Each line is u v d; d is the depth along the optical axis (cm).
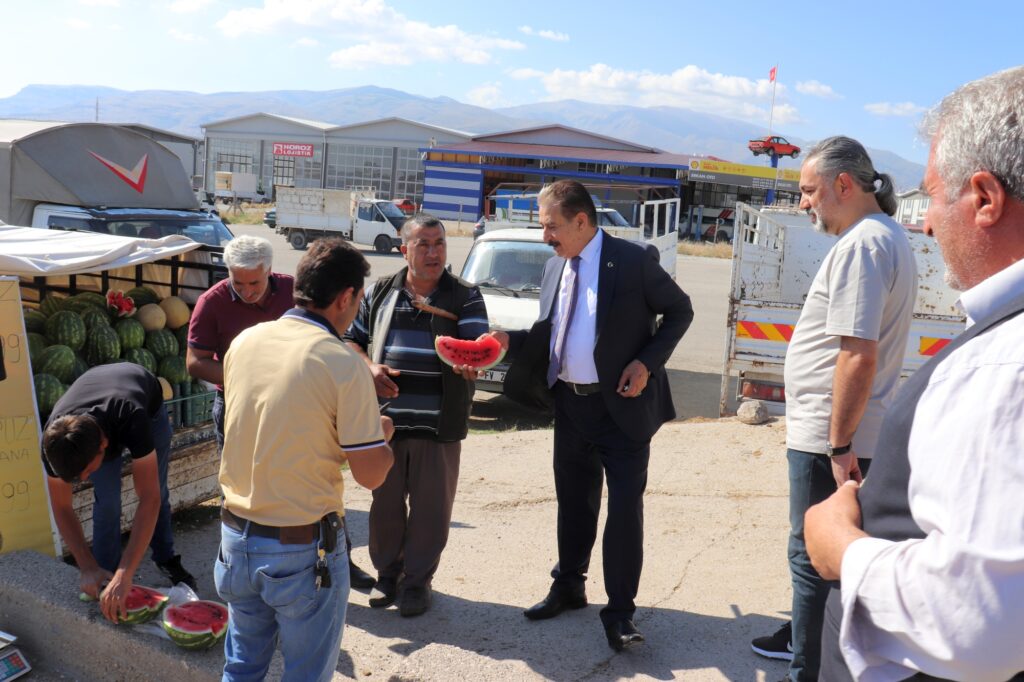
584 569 475
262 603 319
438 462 470
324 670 318
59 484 404
